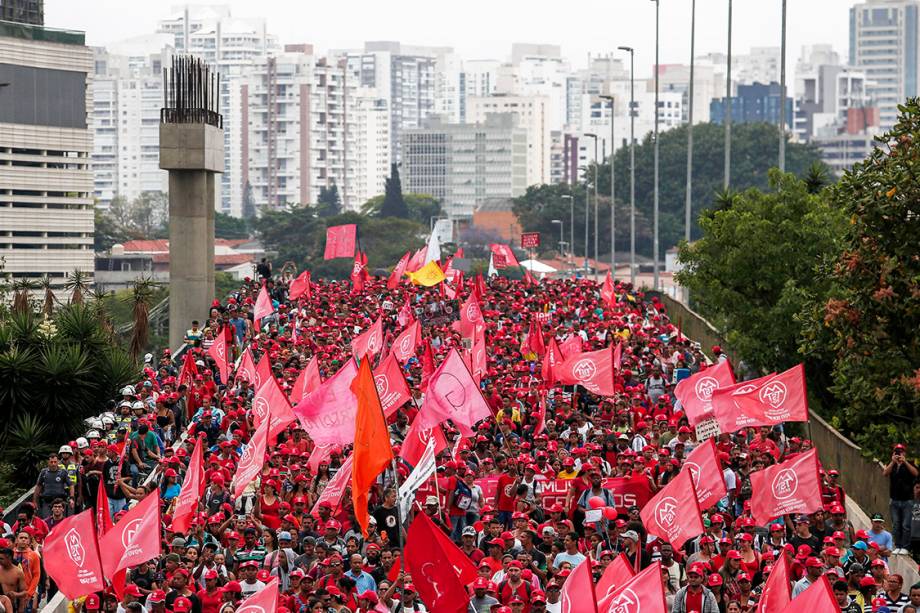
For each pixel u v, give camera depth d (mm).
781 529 39062
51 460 47344
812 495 39438
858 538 38562
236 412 55438
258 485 46531
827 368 72812
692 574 34094
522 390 58719
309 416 47062
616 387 61500
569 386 62281
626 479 43031
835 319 57000
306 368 56719
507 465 44531
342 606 33875
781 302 72438
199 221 105750
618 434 50688
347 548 37375
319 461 47125
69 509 47094
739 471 46500
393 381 50156
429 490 42500
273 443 52062
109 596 37312
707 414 49781
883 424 56250
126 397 62656
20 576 39969
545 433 51031
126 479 48938
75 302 105375
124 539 37344
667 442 51844
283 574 38219
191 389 62625
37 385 77312
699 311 98688
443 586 32625
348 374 47312
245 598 33688
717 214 78125
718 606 34219
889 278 55375
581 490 42969
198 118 104938
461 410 46562
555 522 39156
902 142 55844
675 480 38094
